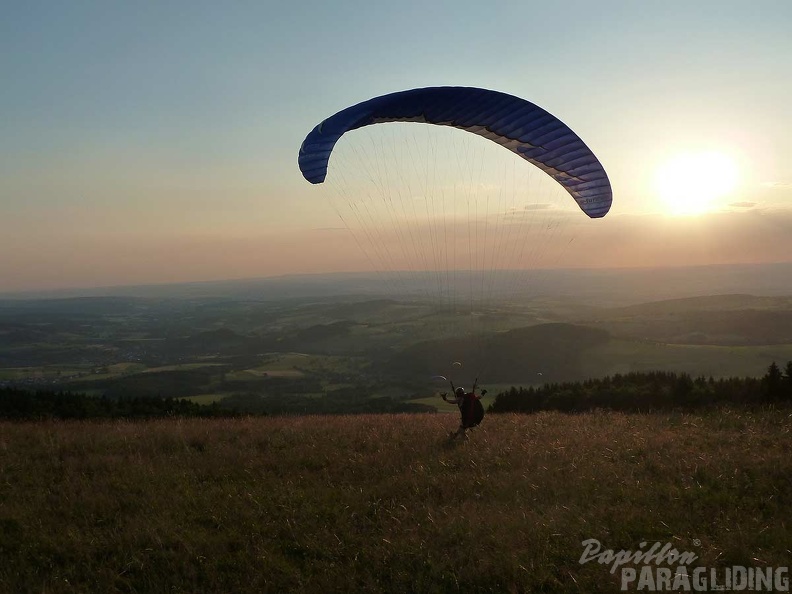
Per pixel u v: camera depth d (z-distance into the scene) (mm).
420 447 12625
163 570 7562
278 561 7664
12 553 8000
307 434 14406
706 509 8656
